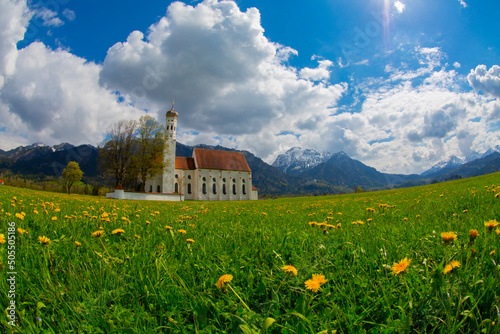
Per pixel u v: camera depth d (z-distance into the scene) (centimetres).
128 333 163
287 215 884
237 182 10044
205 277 253
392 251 308
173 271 247
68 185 6750
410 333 160
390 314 173
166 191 8712
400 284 216
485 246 258
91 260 276
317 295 206
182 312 192
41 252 297
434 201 940
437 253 289
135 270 255
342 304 198
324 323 170
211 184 9494
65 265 257
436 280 182
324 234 416
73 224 490
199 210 1206
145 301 210
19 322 179
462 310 171
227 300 198
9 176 7588
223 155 10225
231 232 496
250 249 352
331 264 269
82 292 209
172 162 8956
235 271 262
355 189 12756
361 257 289
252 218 804
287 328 163
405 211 762
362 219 643
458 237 343
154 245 372
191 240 342
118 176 6288
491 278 188
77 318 180
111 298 207
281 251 337
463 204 729
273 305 195
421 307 175
